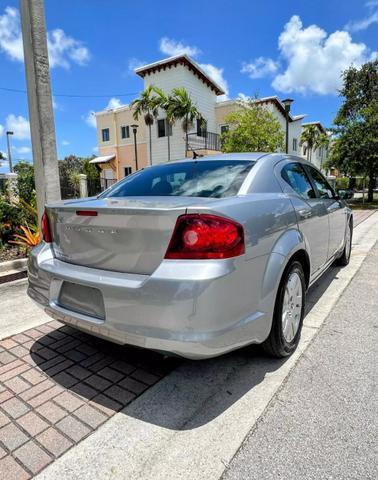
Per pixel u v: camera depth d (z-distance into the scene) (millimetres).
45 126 4539
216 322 1763
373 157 17266
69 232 2217
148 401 2039
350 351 2568
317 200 3379
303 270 2809
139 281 1825
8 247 5895
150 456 1640
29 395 2100
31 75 4430
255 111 15648
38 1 4281
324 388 2125
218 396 2076
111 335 1943
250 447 1678
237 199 2105
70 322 2180
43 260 2389
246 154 2969
